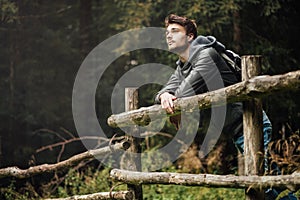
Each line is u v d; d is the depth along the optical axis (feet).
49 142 38.70
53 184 32.04
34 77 40.40
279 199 13.76
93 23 44.01
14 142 38.19
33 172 20.83
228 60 14.17
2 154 37.60
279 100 35.12
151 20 37.78
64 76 41.78
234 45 35.42
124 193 15.70
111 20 42.29
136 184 15.01
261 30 36.83
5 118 38.42
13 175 21.62
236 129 14.32
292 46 36.96
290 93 35.40
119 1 38.14
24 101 39.42
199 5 34.47
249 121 11.92
